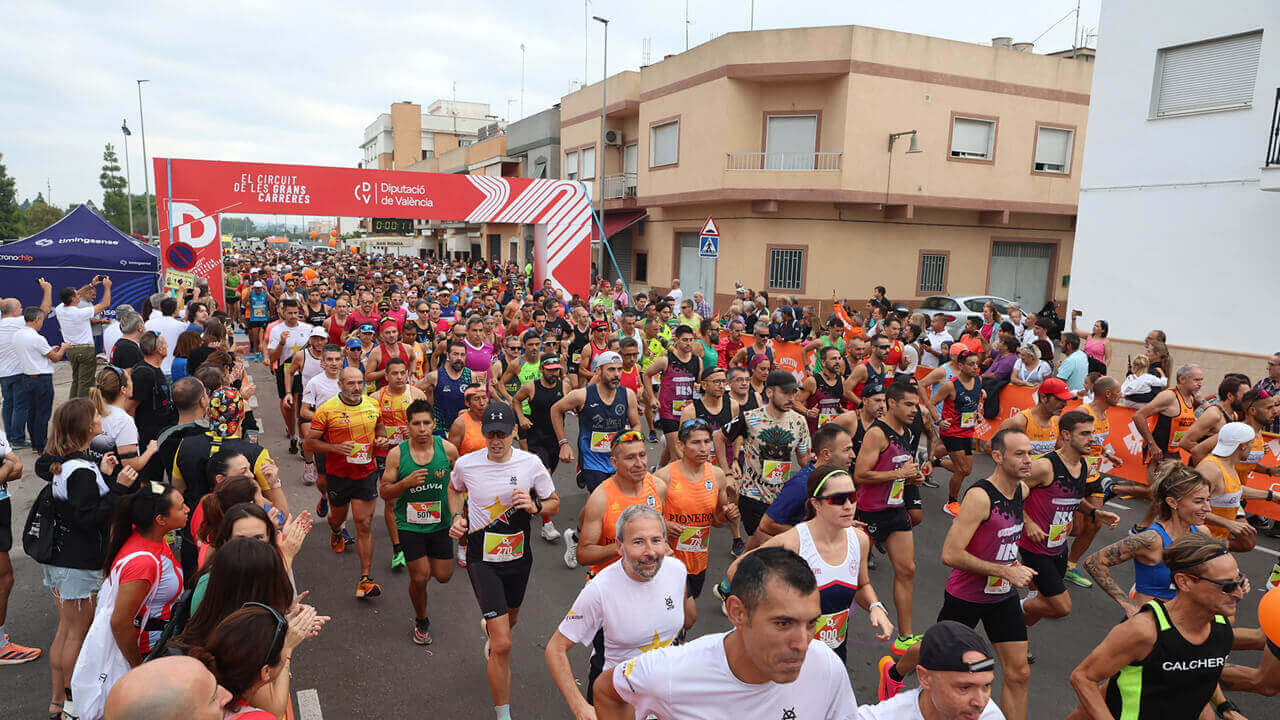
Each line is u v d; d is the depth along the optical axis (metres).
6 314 9.30
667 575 3.54
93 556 4.27
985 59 22.64
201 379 5.57
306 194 16.95
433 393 8.25
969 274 24.28
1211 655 3.16
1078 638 5.76
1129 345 14.20
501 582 4.58
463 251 48.22
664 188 25.28
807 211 22.23
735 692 2.46
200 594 3.15
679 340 8.76
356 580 6.48
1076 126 24.19
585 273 20.61
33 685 4.71
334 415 5.97
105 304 12.12
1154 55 13.63
